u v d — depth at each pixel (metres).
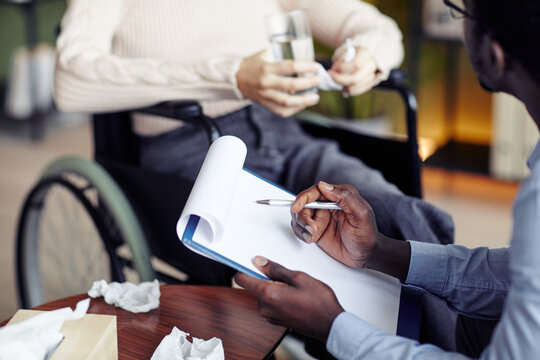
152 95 1.38
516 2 0.71
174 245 1.42
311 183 1.42
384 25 1.59
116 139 1.54
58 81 1.42
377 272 0.96
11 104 3.19
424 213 1.25
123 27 1.50
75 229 2.03
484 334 1.07
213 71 1.34
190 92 1.38
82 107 1.43
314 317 0.83
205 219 0.87
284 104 1.31
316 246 0.95
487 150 2.60
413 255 0.95
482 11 0.74
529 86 0.75
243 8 1.52
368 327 0.81
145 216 1.46
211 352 0.85
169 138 1.50
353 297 0.90
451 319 1.13
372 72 1.46
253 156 1.48
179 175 1.50
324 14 1.64
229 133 1.51
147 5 1.47
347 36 1.62
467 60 2.54
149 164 1.52
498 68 0.77
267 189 0.99
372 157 1.58
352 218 0.92
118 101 1.40
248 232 0.92
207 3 1.48
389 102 2.54
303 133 1.59
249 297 1.05
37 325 0.75
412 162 1.51
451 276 0.95
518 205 0.68
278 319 0.85
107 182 1.42
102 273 1.80
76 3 1.46
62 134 3.12
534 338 0.64
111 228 1.51
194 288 1.07
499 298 0.95
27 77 3.13
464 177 2.57
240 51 1.53
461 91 2.60
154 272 1.41
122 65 1.37
